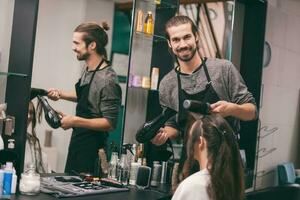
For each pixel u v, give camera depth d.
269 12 4.09
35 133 2.38
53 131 2.47
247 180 3.54
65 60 2.52
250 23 3.65
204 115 1.96
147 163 2.82
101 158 2.66
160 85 2.79
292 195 2.18
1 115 2.20
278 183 4.15
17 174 2.17
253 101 2.56
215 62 2.63
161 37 2.98
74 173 2.57
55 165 2.49
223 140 1.59
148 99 2.93
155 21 2.98
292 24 4.48
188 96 2.64
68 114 2.54
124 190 2.38
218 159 1.56
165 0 3.02
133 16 2.83
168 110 2.59
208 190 1.52
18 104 2.22
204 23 3.46
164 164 2.80
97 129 2.66
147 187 2.53
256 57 3.61
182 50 2.62
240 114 2.37
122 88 2.79
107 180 2.52
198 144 1.64
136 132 2.74
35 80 2.38
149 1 2.94
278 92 4.33
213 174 1.55
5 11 2.27
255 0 3.60
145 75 2.93
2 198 1.95
